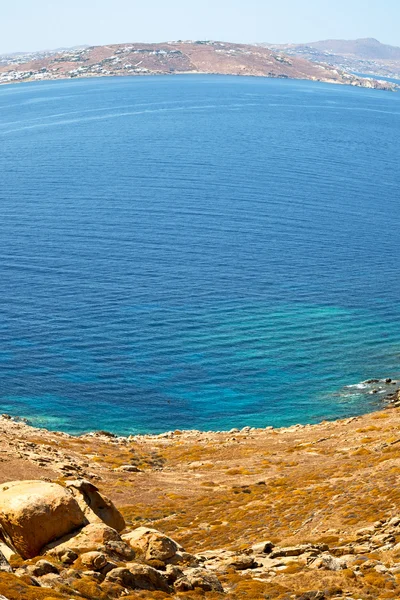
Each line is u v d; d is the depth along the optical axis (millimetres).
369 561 31875
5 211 178500
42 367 94188
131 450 67188
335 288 128875
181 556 28250
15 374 91875
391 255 151500
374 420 75062
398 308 120062
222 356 99812
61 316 110625
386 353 102625
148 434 80062
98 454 63156
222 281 129875
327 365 98438
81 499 29672
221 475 58406
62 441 65250
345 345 104688
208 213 180375
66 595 21844
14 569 23531
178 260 141125
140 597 23547
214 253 146875
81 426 80562
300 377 94875
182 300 119562
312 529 41219
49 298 118000
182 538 42375
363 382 93688
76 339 102875
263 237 160625
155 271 133750
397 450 56312
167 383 92125
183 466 62219
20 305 114188
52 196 196000
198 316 113188
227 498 50750
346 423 76188
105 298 118938
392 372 96688
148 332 106375
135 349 100750
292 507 46250
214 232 163125
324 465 57469
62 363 95625
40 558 24984
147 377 93312
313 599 26922
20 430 66062
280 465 60406
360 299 123688
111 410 84875
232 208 186375
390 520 38531
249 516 45812
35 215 174500
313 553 33656
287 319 113375
